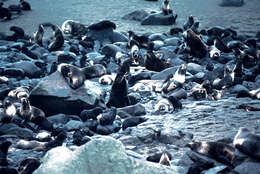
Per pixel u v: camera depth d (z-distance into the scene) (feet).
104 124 108.37
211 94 135.03
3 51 195.93
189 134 97.40
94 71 160.04
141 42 209.15
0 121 111.96
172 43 212.23
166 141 96.78
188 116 112.78
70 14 290.15
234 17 278.05
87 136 98.89
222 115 111.04
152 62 166.81
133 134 100.73
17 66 164.14
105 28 226.38
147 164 67.21
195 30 222.69
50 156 69.82
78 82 128.88
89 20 270.46
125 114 120.16
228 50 197.77
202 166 77.36
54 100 125.08
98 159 65.51
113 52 192.85
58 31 202.69
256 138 76.38
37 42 210.38
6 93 136.46
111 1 342.23
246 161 76.23
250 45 204.44
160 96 137.59
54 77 130.21
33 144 97.40
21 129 107.34
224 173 73.56
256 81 152.87
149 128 104.12
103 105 130.21
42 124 112.37
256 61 181.47
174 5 325.42
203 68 169.99
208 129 101.40
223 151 80.38
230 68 151.02
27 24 259.60
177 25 262.88
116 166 65.36
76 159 65.82
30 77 161.79
